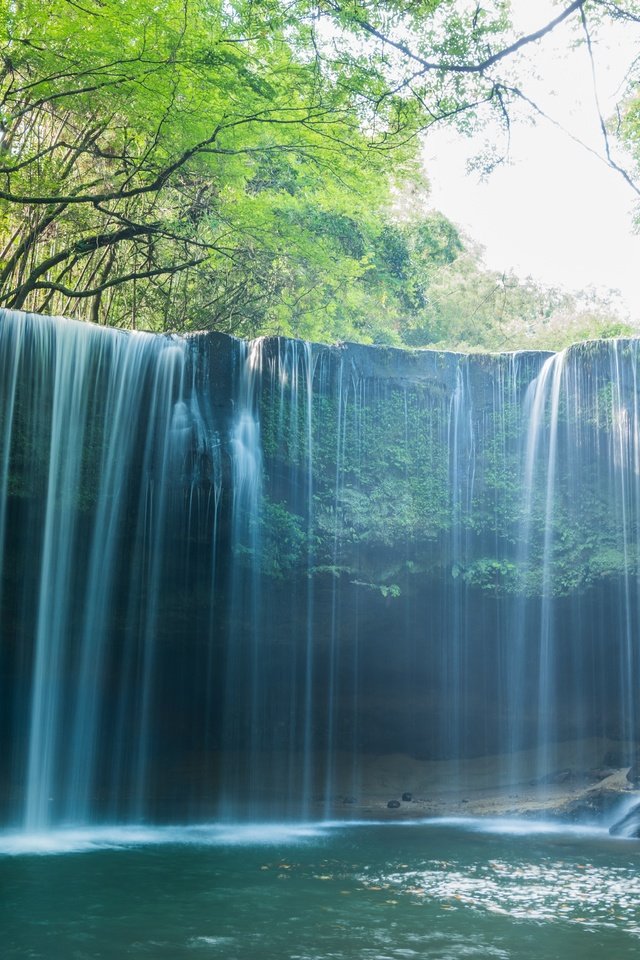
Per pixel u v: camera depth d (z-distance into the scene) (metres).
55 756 16.09
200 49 16.75
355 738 19.89
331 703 19.47
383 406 17.59
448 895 9.45
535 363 18.27
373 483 17.34
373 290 30.41
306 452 16.84
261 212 21.80
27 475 15.08
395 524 17.27
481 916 8.53
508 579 17.75
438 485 17.67
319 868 10.95
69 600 15.62
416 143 18.16
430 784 19.02
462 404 18.11
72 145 21.28
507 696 19.31
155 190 20.53
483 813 16.61
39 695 15.47
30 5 16.75
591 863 11.48
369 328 33.28
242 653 17.66
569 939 7.75
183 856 11.78
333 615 17.80
